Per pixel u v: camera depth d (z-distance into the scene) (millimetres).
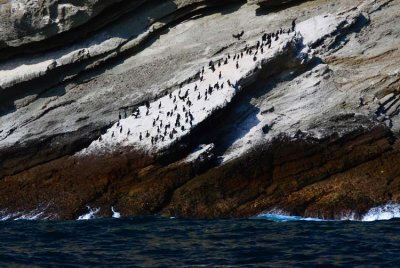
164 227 87500
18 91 113375
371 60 108125
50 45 114000
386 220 91375
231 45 111938
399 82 105250
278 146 99062
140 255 72062
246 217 94688
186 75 110438
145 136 100625
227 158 99375
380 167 97125
